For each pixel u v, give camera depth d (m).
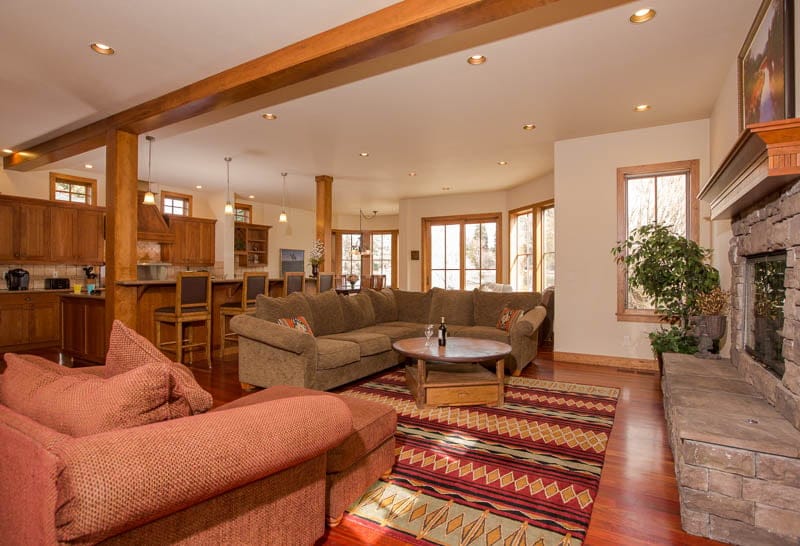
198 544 1.15
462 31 2.74
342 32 2.75
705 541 1.74
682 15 2.66
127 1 2.53
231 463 1.10
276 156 6.05
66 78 3.54
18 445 0.95
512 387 4.00
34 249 6.12
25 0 2.51
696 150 4.54
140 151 5.80
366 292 5.60
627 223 4.91
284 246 10.96
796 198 1.91
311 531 1.56
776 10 2.30
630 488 2.14
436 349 3.52
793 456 1.64
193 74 3.47
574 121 4.57
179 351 4.52
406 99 4.00
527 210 7.86
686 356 3.48
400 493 2.08
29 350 5.88
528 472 2.30
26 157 5.57
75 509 0.83
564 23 2.75
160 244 8.09
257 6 2.56
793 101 2.14
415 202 9.54
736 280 3.12
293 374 3.42
